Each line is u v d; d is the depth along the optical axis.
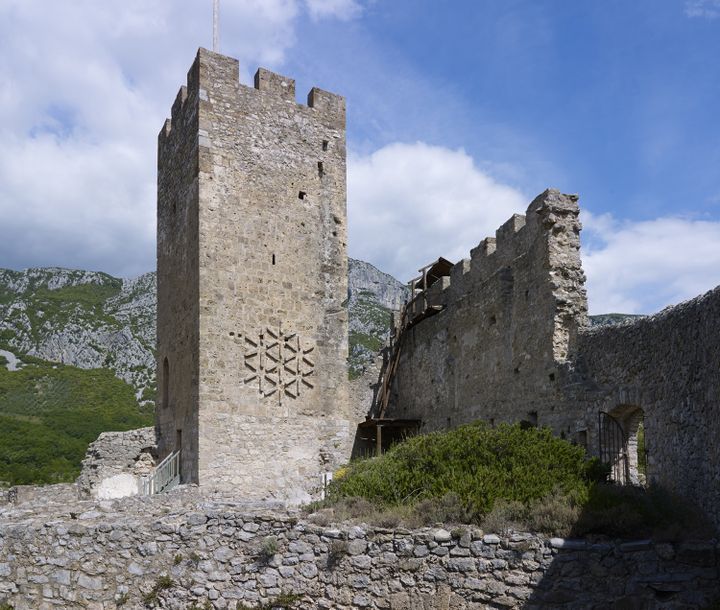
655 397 14.66
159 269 28.03
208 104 24.94
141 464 25.91
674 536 11.45
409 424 31.59
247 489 23.19
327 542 12.45
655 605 11.05
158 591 12.83
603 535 11.65
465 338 28.17
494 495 13.27
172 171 27.11
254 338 24.34
